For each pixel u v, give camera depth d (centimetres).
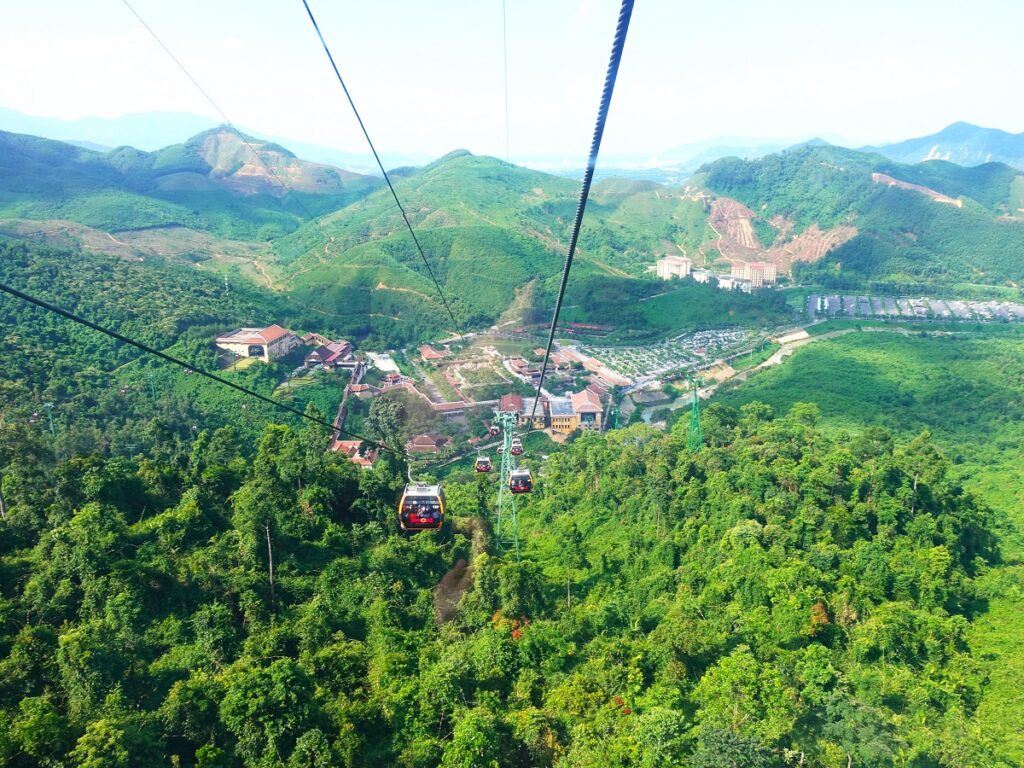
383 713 4575
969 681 5456
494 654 5372
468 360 17975
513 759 4466
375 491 7256
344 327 19262
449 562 6912
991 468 11069
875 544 6638
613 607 6150
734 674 4847
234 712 4222
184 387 12388
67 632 4728
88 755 3606
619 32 1171
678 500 7769
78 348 12469
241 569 5756
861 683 5150
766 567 6159
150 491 6625
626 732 4488
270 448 7381
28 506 5994
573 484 9212
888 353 18188
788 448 8319
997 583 7012
